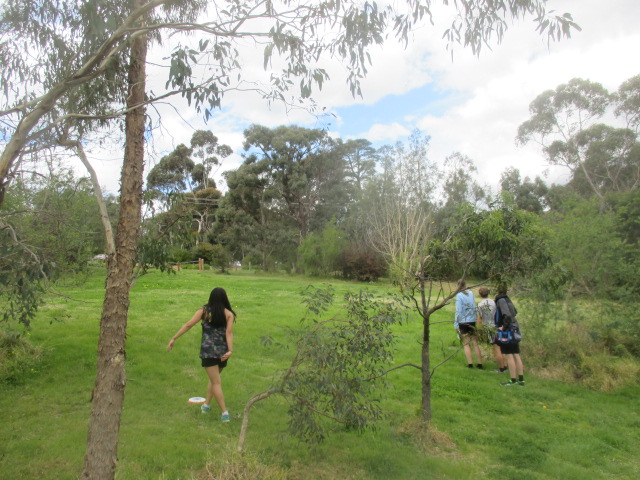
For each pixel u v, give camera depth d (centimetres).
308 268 3853
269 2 383
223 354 578
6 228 376
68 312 1312
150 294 1967
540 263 554
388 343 471
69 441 488
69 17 434
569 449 540
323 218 4700
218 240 5047
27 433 512
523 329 966
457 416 642
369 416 461
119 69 447
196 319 582
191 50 391
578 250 945
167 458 461
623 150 3762
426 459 493
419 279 584
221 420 575
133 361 831
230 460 417
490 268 568
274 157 4594
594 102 3547
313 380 422
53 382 696
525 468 494
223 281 2981
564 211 1068
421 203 3203
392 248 2727
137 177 368
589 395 757
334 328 470
